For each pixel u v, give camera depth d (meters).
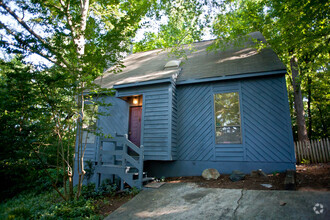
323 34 7.60
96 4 9.48
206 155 7.32
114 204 5.14
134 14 6.67
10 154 5.25
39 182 7.94
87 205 4.78
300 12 7.48
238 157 6.94
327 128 15.41
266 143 6.69
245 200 4.31
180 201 4.71
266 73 6.80
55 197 6.06
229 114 7.34
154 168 7.88
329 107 14.70
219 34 8.92
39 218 4.25
